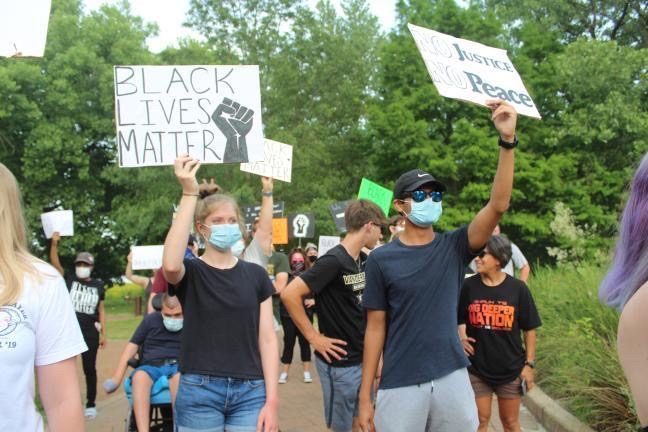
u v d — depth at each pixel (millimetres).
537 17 32406
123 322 26125
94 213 35406
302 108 41062
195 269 4012
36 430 2295
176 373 5484
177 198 33688
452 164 26969
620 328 1911
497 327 5285
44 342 2344
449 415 3709
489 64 4336
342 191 40000
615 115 24766
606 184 27219
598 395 5977
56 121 32062
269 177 6254
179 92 4828
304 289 4570
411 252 3873
